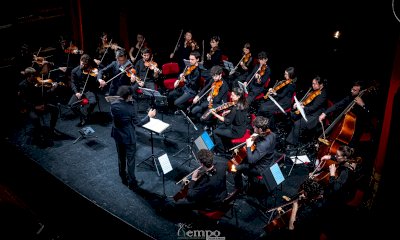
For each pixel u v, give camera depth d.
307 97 6.43
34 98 6.33
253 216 5.01
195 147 6.46
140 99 8.02
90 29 9.52
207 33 10.11
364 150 5.97
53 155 6.21
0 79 7.70
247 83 7.21
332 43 8.57
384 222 4.79
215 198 4.32
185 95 7.11
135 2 9.45
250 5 9.38
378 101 6.19
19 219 5.54
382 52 7.82
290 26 9.06
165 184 5.56
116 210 5.08
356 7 7.96
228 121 5.68
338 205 4.73
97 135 6.79
